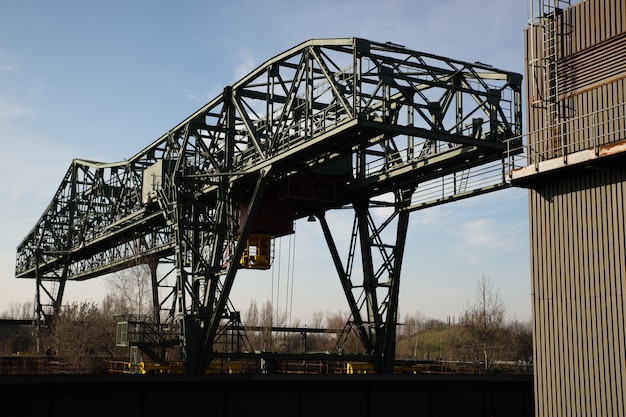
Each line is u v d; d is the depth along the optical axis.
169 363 48.44
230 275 45.53
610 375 25.75
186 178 49.09
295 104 42.84
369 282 50.06
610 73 27.27
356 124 34.25
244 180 47.88
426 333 168.75
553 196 28.59
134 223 68.06
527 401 41.31
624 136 26.28
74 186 91.62
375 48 35.97
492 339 85.50
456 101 39.06
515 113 38.81
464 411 40.12
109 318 79.81
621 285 25.66
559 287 28.00
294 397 37.69
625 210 25.72
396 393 39.06
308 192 49.00
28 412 33.41
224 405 36.81
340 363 61.56
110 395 35.00
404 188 47.62
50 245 106.94
